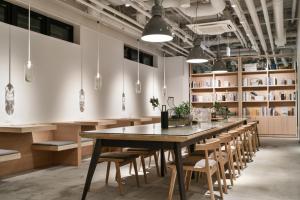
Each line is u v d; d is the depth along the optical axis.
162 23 5.12
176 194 4.53
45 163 6.83
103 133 4.02
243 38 11.10
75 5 8.08
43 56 6.98
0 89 5.93
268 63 12.51
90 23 8.78
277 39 11.12
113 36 9.84
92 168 4.22
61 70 7.53
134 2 7.70
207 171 3.86
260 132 12.39
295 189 4.79
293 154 8.12
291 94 12.05
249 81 12.53
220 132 6.12
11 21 6.76
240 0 8.96
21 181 5.34
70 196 4.42
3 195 4.47
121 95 10.14
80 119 8.16
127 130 4.40
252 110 12.52
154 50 12.68
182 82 13.07
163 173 5.71
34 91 6.71
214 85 12.96
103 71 9.21
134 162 4.98
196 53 7.29
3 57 6.01
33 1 6.86
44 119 6.98
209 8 7.68
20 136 6.21
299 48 10.24
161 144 3.88
